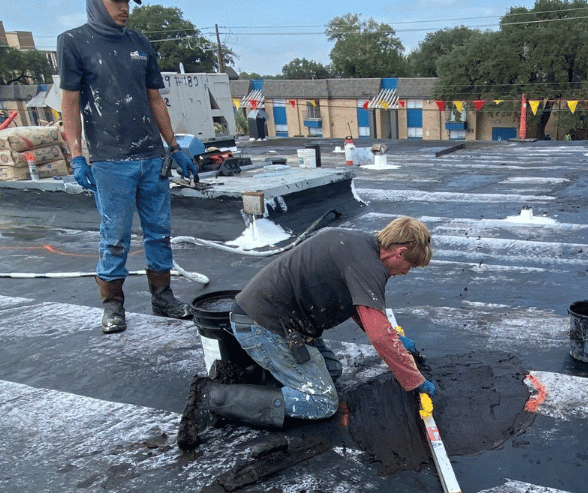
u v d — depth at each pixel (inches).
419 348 133.9
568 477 86.4
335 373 115.4
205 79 422.9
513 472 88.6
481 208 276.5
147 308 175.2
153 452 100.9
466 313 152.9
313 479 90.7
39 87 1891.0
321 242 98.2
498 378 116.3
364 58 1961.1
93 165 145.2
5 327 165.5
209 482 91.7
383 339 92.0
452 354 129.2
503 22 1316.4
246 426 107.0
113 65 139.2
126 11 138.9
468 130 1469.0
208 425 107.4
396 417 105.3
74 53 135.2
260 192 227.0
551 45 1200.8
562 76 1220.5
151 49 150.9
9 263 236.1
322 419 106.6
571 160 425.7
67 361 140.6
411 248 92.3
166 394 121.3
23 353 146.8
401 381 96.6
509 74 1275.8
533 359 123.7
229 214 242.7
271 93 1738.4
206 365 123.3
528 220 243.3
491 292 167.2
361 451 96.7
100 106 140.5
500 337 136.3
